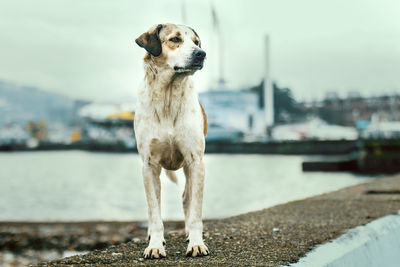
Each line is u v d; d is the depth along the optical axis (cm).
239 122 8394
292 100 11038
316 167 2608
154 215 372
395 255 434
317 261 332
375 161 2728
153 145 373
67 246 636
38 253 600
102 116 8800
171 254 371
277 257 347
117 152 7044
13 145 8519
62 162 4181
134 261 343
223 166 3148
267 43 8088
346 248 371
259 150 5416
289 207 642
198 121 378
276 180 2044
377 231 435
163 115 369
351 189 840
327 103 10775
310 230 468
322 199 714
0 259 568
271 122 8062
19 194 1596
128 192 1623
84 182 2080
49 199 1434
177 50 356
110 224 779
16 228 750
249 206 1162
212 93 8300
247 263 328
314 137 6297
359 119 10406
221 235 450
